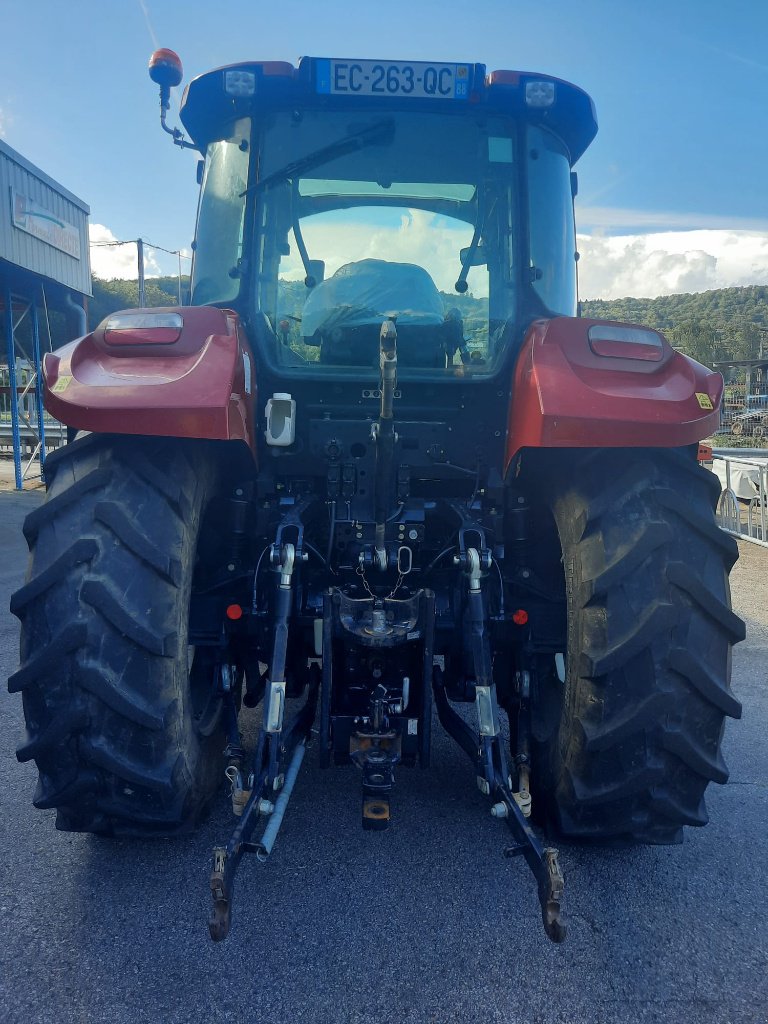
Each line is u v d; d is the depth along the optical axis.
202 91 3.07
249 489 3.01
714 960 2.25
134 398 2.28
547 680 3.09
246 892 2.53
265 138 3.05
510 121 3.11
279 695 2.49
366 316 3.04
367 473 2.95
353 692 2.72
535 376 2.46
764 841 2.92
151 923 2.37
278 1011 2.03
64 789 2.37
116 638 2.30
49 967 2.17
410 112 3.07
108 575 2.30
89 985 2.11
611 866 2.73
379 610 2.64
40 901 2.46
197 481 2.55
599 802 2.47
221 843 2.81
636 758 2.41
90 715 2.29
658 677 2.34
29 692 2.30
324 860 2.73
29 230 14.21
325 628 2.56
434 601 2.65
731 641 2.46
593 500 2.45
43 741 2.30
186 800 2.49
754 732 3.99
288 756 2.70
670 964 2.23
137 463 2.42
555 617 2.95
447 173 3.09
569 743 2.52
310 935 2.32
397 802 3.17
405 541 2.89
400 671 2.74
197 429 2.28
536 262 3.11
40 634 2.29
